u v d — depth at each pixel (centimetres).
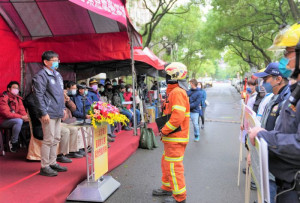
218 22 2300
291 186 184
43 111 402
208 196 424
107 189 417
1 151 564
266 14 1872
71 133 548
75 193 399
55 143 446
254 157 206
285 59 188
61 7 639
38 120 482
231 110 1777
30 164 495
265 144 170
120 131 854
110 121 385
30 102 478
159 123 375
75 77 972
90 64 973
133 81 777
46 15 667
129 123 904
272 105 297
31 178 415
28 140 657
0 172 444
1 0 612
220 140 857
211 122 1255
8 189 368
